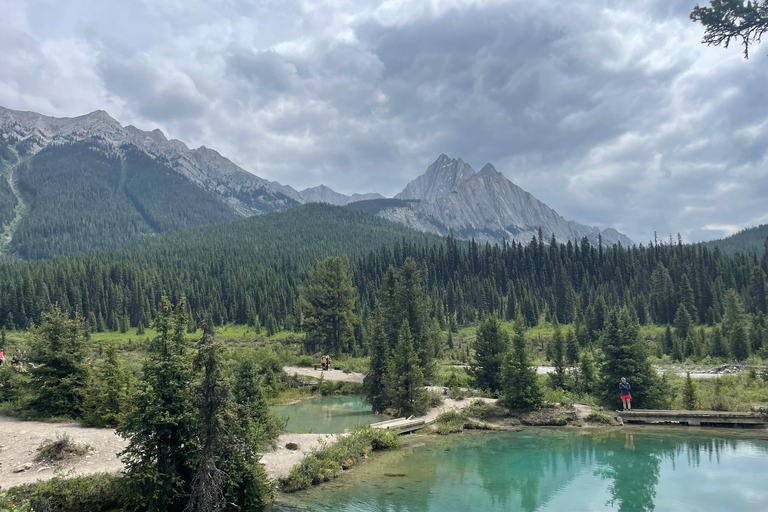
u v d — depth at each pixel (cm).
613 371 3094
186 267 19188
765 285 11400
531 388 2978
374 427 2572
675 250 16712
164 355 1525
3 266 18100
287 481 1792
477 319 13062
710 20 2789
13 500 1340
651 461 2120
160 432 1466
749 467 2019
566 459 2175
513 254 17975
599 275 16300
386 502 1653
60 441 1755
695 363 6806
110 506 1462
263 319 13412
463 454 2284
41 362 2500
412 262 4247
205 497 1430
